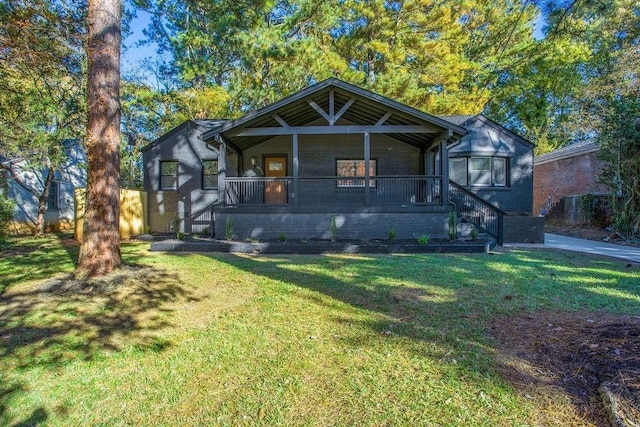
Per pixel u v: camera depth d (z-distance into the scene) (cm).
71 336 366
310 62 1523
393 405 244
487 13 2061
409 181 1306
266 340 350
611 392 239
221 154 1075
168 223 1430
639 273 623
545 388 258
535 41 1933
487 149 1397
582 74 2122
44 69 630
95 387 273
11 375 290
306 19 1541
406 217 1030
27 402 254
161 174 1446
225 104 1697
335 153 1326
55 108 1027
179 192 1430
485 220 1134
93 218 589
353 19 1967
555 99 2422
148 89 1759
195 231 1414
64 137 1178
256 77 1656
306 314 421
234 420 233
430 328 371
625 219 1149
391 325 381
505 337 344
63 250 923
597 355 289
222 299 487
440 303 452
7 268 688
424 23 1861
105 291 525
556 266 686
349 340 346
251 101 1659
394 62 1873
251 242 950
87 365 306
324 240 1008
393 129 1030
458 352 316
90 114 593
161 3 1614
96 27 591
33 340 357
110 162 603
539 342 329
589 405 237
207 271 655
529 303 447
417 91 1770
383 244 909
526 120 2644
